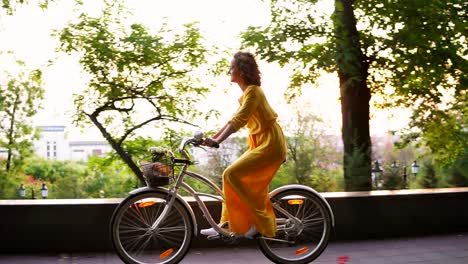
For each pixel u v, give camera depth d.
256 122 4.41
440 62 12.91
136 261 4.56
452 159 13.08
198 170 10.49
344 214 5.80
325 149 11.29
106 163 16.23
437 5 12.69
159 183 4.52
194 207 5.35
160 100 15.82
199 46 15.38
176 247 5.25
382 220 5.90
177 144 4.70
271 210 4.52
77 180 17.14
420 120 14.85
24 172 23.73
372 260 5.01
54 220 5.21
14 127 24.02
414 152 15.29
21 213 5.17
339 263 4.89
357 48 12.81
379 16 13.28
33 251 5.19
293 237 5.13
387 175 9.40
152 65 15.51
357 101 13.25
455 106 14.47
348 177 8.27
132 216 5.14
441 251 5.35
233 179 4.33
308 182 9.45
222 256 5.14
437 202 6.09
